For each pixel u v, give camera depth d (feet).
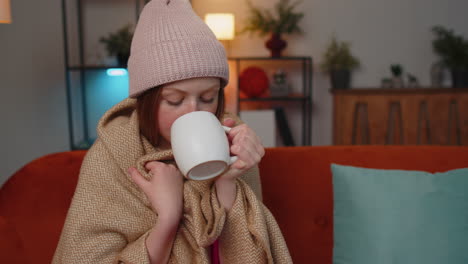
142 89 2.25
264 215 2.55
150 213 2.46
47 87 10.34
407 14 11.37
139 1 10.56
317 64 11.57
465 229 3.22
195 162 1.94
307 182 3.71
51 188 3.23
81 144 9.82
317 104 11.75
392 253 3.20
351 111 10.49
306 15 11.37
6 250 2.95
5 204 3.11
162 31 2.21
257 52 11.53
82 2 10.40
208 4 11.34
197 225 2.32
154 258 2.28
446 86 11.01
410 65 11.49
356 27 11.41
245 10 11.32
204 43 2.19
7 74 10.11
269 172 3.68
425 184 3.36
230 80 11.64
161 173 2.35
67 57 9.71
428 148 3.87
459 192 3.33
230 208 2.40
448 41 10.43
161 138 2.64
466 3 11.26
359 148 3.87
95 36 10.51
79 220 2.36
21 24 10.05
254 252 2.36
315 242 3.65
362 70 11.55
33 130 10.37
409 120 10.21
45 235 3.11
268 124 10.79
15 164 10.37
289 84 11.51
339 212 3.51
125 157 2.49
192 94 2.20
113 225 2.38
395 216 3.28
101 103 10.52
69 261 2.30
